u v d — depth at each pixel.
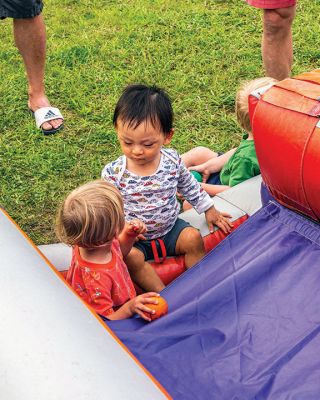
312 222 2.54
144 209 2.79
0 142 4.25
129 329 2.24
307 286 2.35
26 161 4.07
